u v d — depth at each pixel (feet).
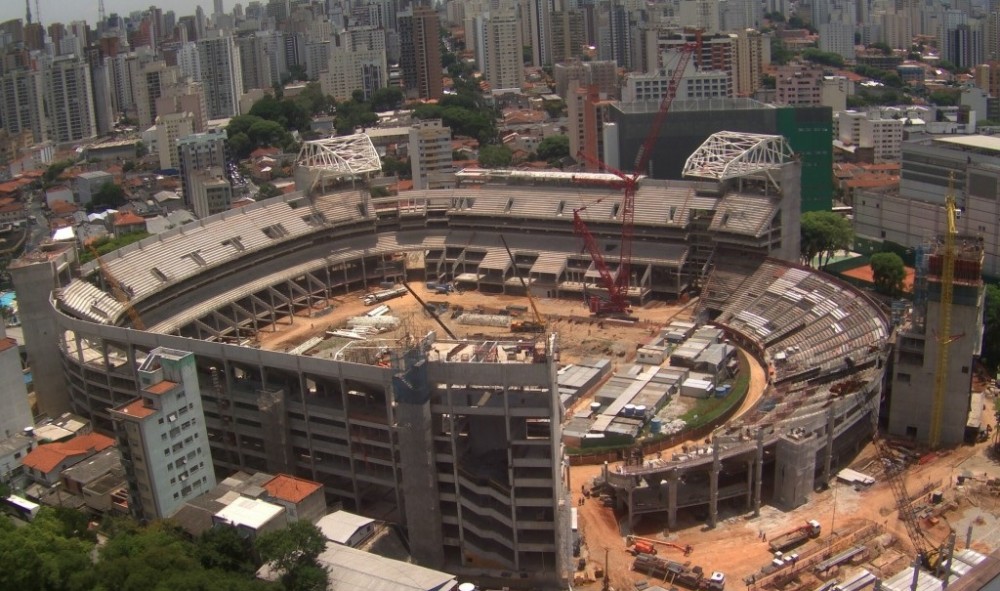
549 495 590.14
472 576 611.47
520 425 600.39
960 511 643.86
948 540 560.61
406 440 606.55
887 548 606.14
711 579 577.43
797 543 616.39
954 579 537.65
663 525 654.53
